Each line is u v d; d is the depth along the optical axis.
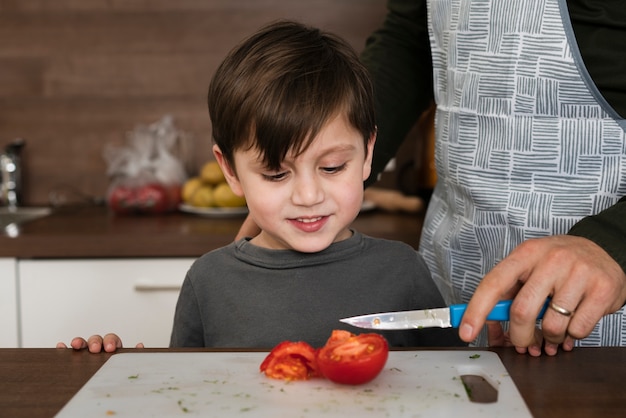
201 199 2.15
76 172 2.42
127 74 2.38
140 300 1.89
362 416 0.72
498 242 1.18
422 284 1.14
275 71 1.01
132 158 2.26
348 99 1.01
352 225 1.97
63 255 1.87
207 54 2.37
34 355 0.91
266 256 1.11
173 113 2.39
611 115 1.08
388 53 1.33
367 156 1.11
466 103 1.17
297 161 0.99
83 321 1.90
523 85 1.11
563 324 0.83
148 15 2.36
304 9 2.33
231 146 1.04
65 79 2.39
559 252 0.84
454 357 0.89
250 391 0.78
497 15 1.11
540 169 1.13
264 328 1.08
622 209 0.89
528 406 0.75
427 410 0.73
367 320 0.89
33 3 2.36
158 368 0.85
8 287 1.88
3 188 2.37
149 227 1.97
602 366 0.85
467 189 1.19
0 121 2.41
